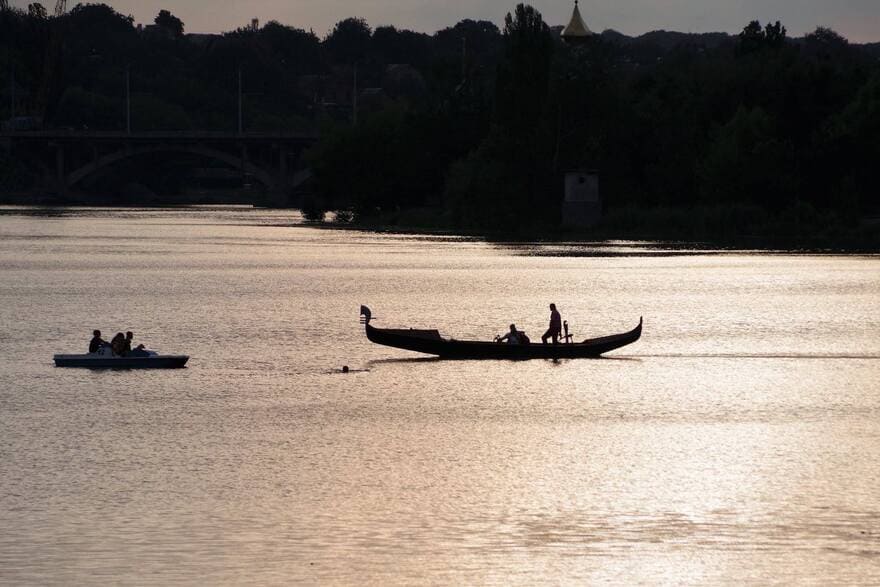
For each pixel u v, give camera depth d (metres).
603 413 124.12
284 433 113.62
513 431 115.06
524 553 81.56
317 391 134.38
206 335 180.38
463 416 121.75
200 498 92.62
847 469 101.50
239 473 99.44
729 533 85.38
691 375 147.12
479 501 92.25
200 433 113.56
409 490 95.00
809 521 87.81
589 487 96.06
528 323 198.00
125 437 111.81
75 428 115.31
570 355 158.25
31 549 81.75
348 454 105.81
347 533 85.06
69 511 89.38
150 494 93.62
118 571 78.19
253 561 79.81
